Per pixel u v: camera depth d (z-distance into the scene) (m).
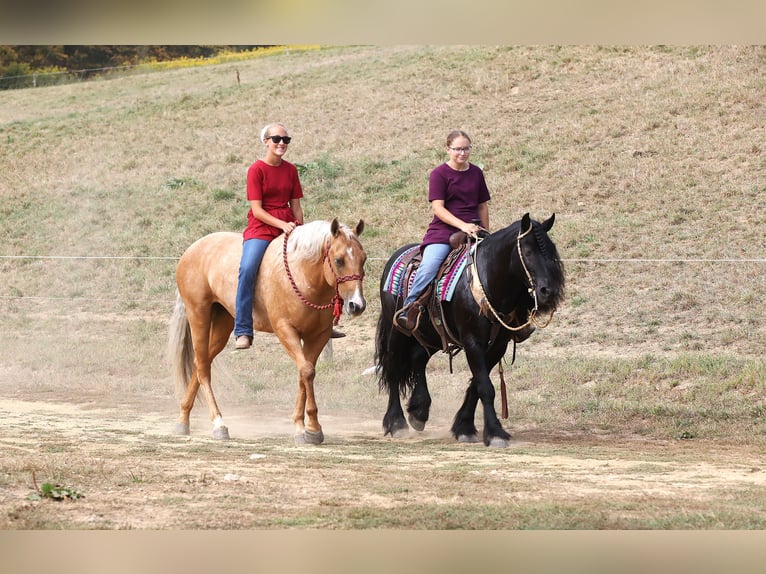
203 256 9.64
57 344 17.06
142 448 8.14
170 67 48.31
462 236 9.20
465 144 9.35
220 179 27.42
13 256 23.58
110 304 20.09
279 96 34.53
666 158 23.02
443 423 11.00
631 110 26.39
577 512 5.59
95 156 30.94
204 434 9.73
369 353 15.11
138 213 25.70
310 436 8.95
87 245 24.08
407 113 30.22
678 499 6.05
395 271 9.97
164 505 5.72
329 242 8.46
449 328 9.30
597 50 31.81
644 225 19.61
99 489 6.13
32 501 5.71
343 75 35.72
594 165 23.33
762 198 19.95
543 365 13.11
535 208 21.67
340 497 6.03
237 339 9.01
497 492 6.26
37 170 30.39
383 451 8.45
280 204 9.29
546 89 29.81
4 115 38.84
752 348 13.66
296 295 8.70
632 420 10.56
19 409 11.77
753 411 10.47
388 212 22.69
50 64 50.19
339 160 26.86
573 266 18.09
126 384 13.95
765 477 7.11
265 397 12.95
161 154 30.38
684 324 15.03
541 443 9.27
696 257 17.72
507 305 8.76
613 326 15.36
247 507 5.70
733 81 26.67
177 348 9.92
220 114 33.75
